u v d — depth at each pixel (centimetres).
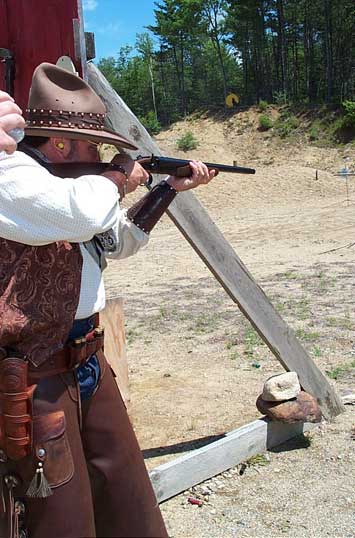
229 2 6328
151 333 714
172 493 339
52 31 296
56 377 190
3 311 183
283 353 394
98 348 203
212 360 595
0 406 188
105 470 201
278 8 6162
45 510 186
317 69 5797
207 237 361
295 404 388
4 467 192
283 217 2002
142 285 1047
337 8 5716
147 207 227
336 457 377
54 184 180
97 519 204
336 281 955
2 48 318
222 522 316
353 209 2011
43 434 185
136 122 333
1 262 186
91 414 201
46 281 187
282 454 384
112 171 199
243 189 2870
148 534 202
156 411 467
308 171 3092
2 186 178
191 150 4700
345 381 511
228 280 370
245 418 445
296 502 332
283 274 1042
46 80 193
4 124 173
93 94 200
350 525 309
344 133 4444
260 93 6450
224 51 6975
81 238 185
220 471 362
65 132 191
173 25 6925
